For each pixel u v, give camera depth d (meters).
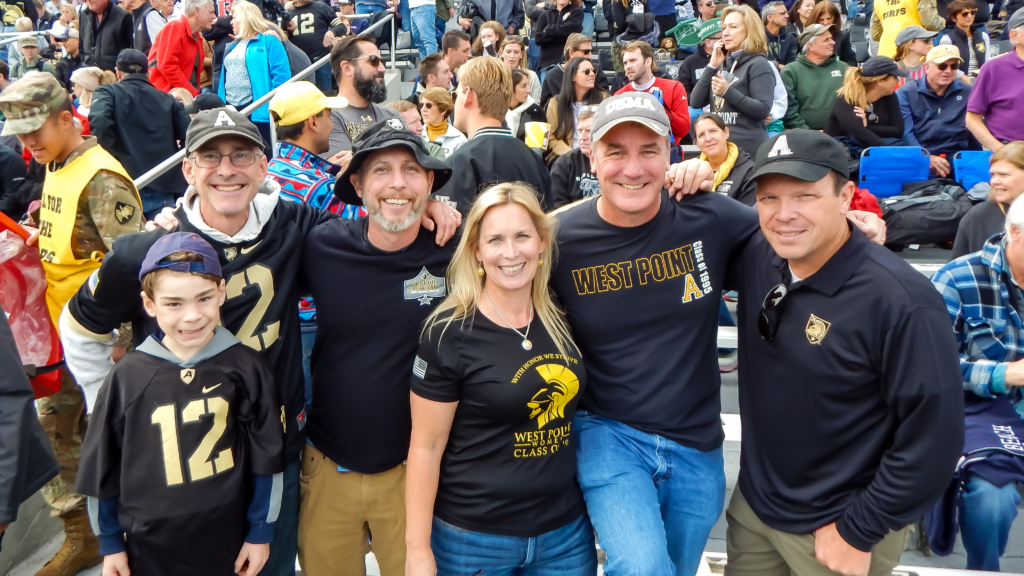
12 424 1.79
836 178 1.73
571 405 1.98
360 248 2.08
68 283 2.69
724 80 5.06
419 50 8.57
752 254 2.07
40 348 2.66
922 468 1.67
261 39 5.62
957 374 1.67
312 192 2.78
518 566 2.07
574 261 2.10
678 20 8.96
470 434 1.96
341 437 2.13
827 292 1.77
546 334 1.98
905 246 4.84
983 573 2.33
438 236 2.08
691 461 2.10
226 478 1.90
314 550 2.25
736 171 4.30
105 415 1.86
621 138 1.92
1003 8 9.39
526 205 1.91
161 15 7.13
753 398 2.04
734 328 3.83
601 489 2.02
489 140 2.71
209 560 1.92
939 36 7.25
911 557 2.76
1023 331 2.40
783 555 2.03
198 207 2.03
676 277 2.08
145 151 4.37
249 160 1.93
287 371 2.12
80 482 1.85
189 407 1.86
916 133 5.56
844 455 1.84
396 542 2.20
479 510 1.95
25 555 2.86
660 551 1.89
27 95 2.51
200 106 4.66
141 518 1.84
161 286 1.80
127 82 4.31
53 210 2.67
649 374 2.07
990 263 2.40
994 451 2.41
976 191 4.67
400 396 2.11
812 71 5.77
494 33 7.48
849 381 1.77
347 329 2.10
